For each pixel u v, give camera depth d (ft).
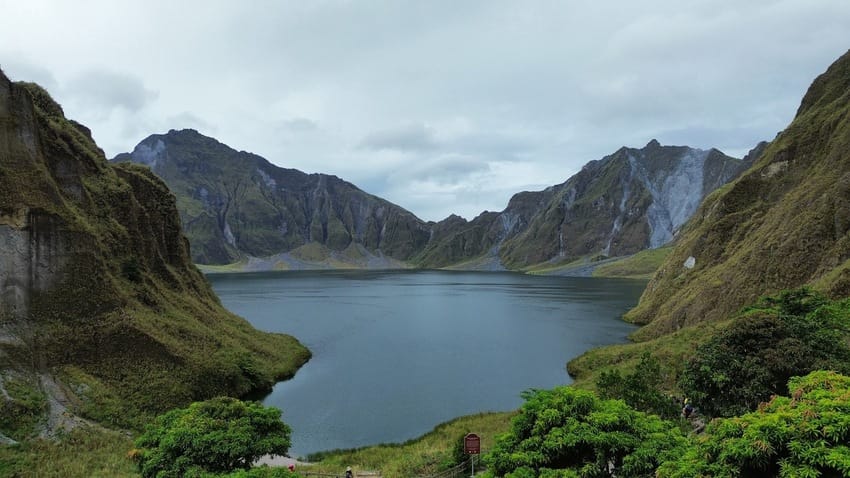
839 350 88.53
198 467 72.90
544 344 256.11
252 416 85.40
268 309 412.57
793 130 359.05
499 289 638.94
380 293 586.86
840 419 41.01
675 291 316.19
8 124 154.81
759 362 84.79
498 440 62.28
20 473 99.35
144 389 141.18
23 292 141.28
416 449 112.16
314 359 225.97
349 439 130.31
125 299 164.55
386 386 179.83
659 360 158.61
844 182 228.22
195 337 176.35
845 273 163.84
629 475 53.11
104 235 181.16
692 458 47.11
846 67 393.91
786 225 246.27
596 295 521.24
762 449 41.60
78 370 138.00
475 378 190.19
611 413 58.18
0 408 115.24
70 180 177.68
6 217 143.64
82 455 109.19
